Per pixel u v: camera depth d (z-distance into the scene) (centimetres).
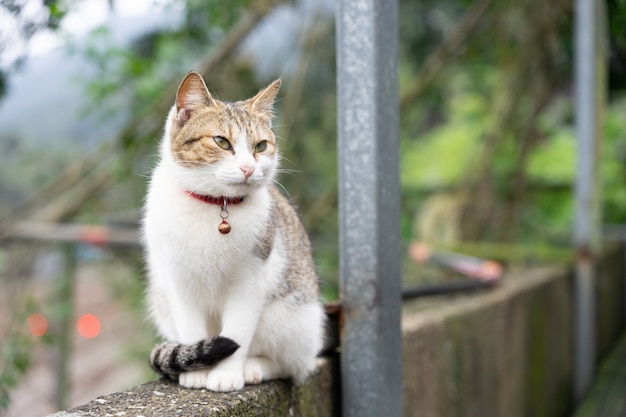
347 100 224
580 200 512
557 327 490
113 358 720
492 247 549
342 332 230
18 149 659
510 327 390
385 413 228
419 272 545
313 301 225
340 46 225
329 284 567
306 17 603
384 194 225
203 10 463
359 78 222
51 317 506
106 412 168
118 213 598
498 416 371
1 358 368
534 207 809
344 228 227
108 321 721
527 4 600
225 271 196
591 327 514
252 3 474
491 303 362
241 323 200
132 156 508
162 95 478
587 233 510
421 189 803
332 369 239
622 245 741
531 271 498
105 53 453
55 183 523
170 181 201
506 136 656
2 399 313
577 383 515
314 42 579
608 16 570
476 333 341
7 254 518
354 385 228
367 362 226
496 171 656
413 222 753
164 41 496
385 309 227
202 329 205
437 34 761
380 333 225
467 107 820
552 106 783
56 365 536
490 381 360
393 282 230
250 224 196
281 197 238
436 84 731
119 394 185
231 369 195
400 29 746
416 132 915
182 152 196
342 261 229
